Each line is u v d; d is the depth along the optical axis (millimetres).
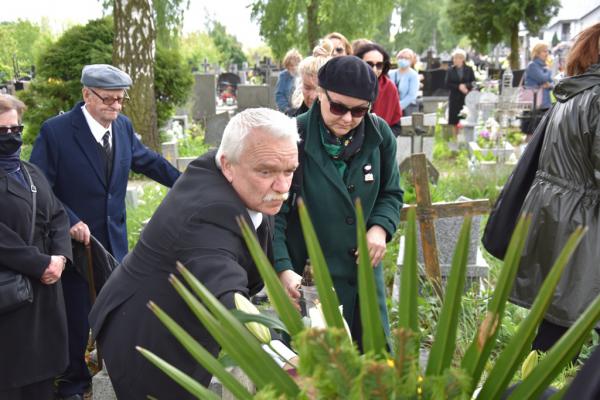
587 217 3291
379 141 2869
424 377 1021
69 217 3572
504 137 11312
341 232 2871
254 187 1999
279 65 26250
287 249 2930
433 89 18672
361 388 918
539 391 1074
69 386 3785
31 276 3137
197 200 1978
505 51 32844
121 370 2076
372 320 1095
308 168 2857
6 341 3133
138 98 10203
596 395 1029
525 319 1074
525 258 3465
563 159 3359
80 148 3697
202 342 2008
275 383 1075
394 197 3020
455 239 4859
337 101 2695
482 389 1110
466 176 8562
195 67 30047
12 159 3191
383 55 5551
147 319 2018
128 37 10094
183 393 2037
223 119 11562
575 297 3262
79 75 10734
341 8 21062
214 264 1849
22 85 17672
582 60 3375
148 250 2035
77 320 3727
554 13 24734
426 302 4215
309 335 939
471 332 3689
